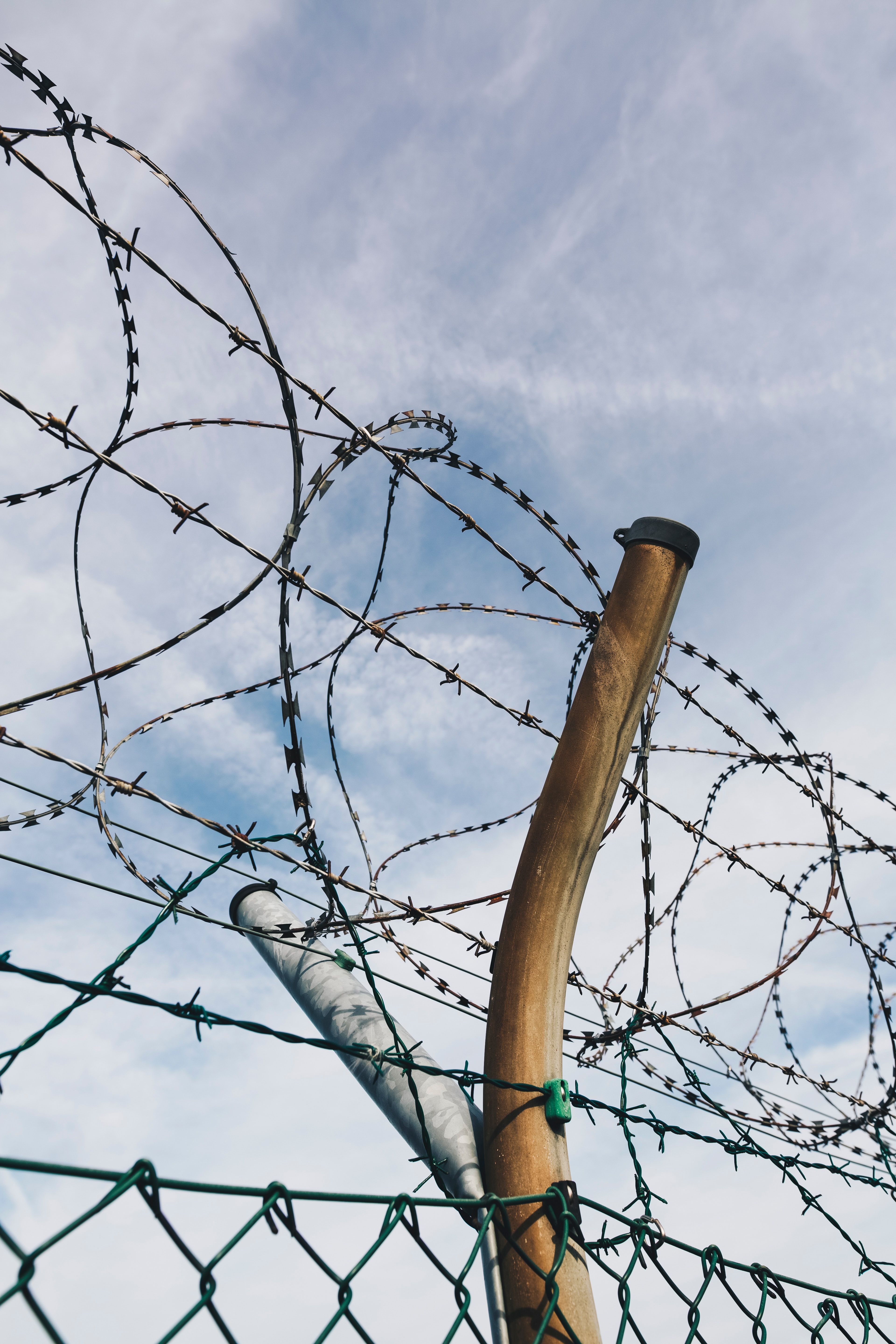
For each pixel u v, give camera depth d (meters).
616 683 1.90
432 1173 1.56
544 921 1.74
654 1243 1.54
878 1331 1.81
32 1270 0.84
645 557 2.03
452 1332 1.16
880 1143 2.60
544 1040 1.64
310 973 2.01
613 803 1.87
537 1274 1.38
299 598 1.82
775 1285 1.68
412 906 2.11
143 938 1.37
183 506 1.67
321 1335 1.03
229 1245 1.00
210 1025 1.32
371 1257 1.12
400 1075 1.74
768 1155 2.11
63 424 1.58
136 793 1.74
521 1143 1.52
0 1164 0.86
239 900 2.29
